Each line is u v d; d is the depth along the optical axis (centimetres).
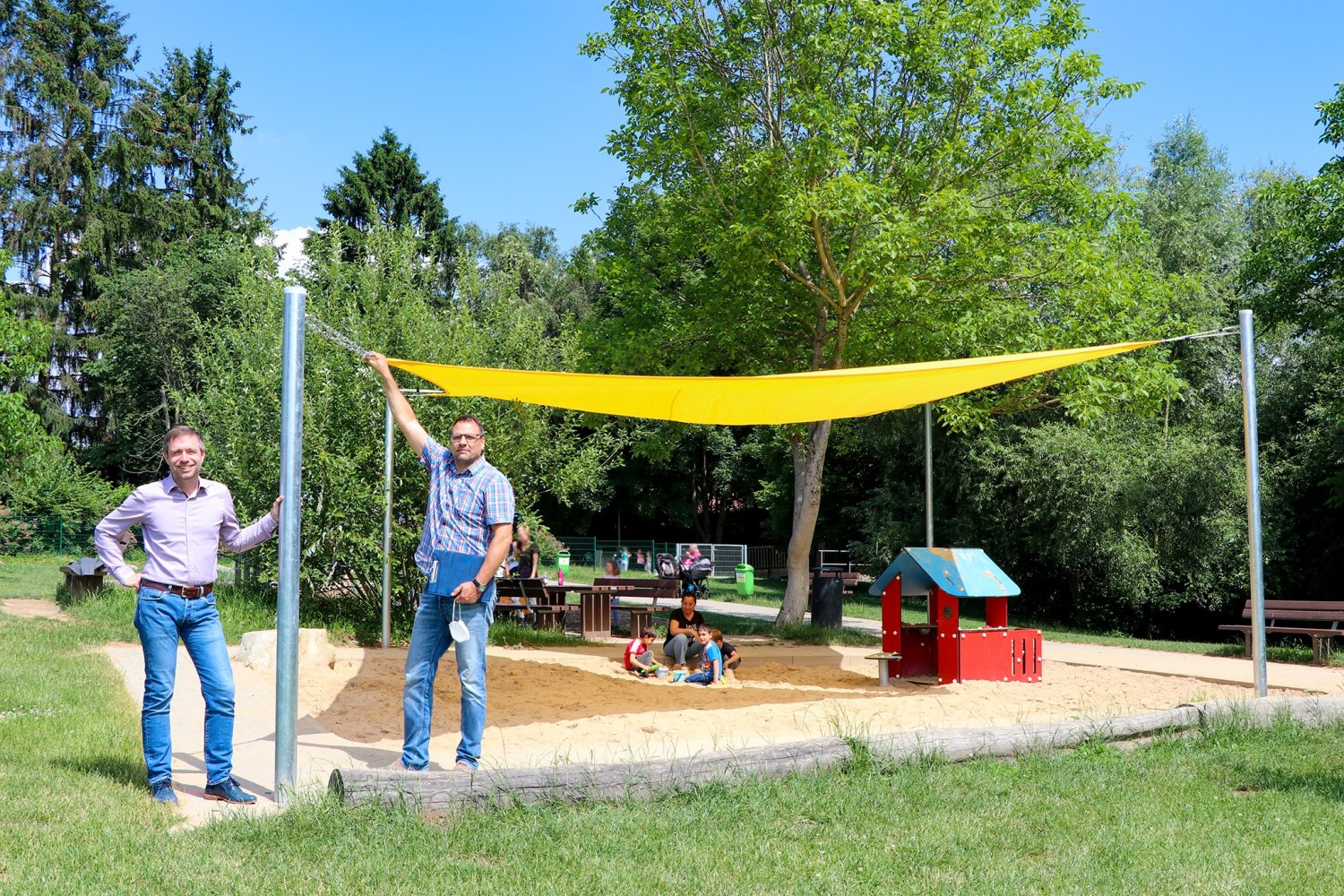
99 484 3662
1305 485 2461
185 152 4544
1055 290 1563
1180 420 2598
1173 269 2641
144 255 4291
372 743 686
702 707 866
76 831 442
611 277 1767
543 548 2134
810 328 1703
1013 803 529
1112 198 1602
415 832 451
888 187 1510
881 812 507
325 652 972
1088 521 2423
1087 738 688
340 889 385
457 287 1534
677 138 1573
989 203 1609
